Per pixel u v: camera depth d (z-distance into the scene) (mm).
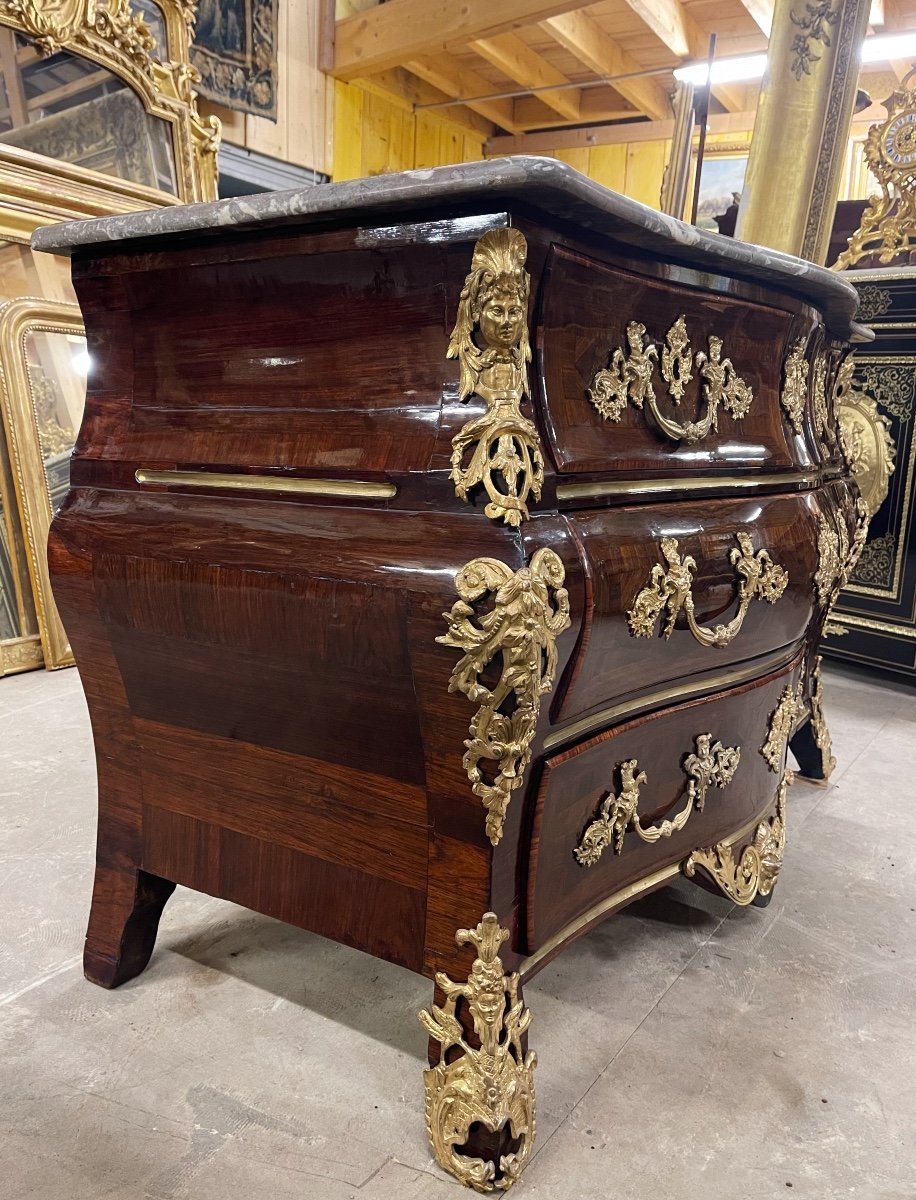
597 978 1247
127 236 918
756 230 2736
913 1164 940
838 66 2568
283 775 971
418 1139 937
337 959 1261
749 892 1322
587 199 742
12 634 2693
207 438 960
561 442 857
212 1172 884
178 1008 1140
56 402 2795
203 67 4023
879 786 1977
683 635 1036
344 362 863
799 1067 1081
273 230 854
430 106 5734
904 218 2652
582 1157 926
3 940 1282
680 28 4871
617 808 1026
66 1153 903
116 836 1145
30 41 2725
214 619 929
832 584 1466
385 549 814
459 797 833
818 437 1520
